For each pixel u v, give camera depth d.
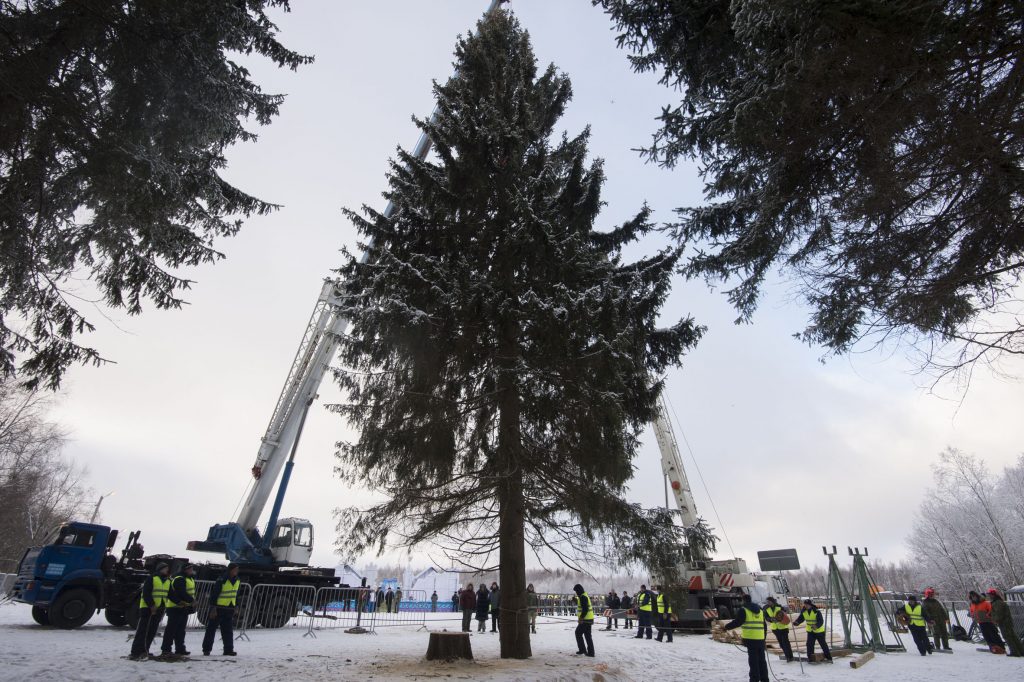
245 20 6.96
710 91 6.47
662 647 14.75
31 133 6.33
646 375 10.80
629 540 10.12
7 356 6.98
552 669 8.94
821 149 5.73
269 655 10.22
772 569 24.33
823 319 6.94
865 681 10.34
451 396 10.38
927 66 4.67
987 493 39.22
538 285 10.82
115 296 8.05
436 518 10.11
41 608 14.21
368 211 12.02
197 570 16.55
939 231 6.04
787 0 4.42
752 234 6.51
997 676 10.65
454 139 11.39
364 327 9.76
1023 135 4.93
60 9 6.09
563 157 13.53
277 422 18.78
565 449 10.19
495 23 14.12
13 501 35.91
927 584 44.19
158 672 7.80
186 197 7.44
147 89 6.91
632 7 5.94
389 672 8.42
